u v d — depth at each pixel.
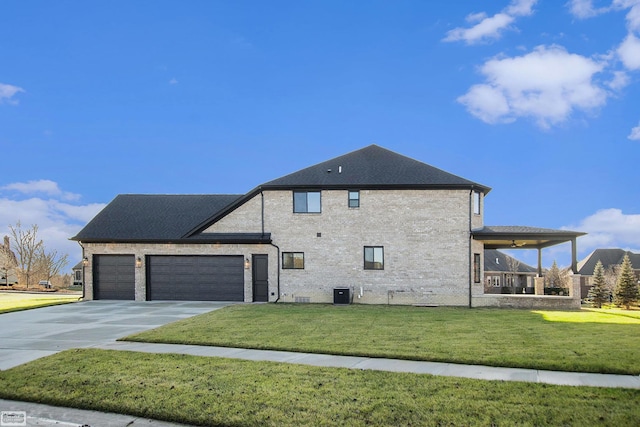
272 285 23.52
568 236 21.47
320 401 7.02
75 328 14.91
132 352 10.76
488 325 14.81
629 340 11.69
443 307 21.41
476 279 23.00
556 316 17.58
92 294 24.75
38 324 15.96
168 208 27.47
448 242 22.50
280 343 11.66
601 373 8.58
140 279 24.31
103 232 25.25
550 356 9.70
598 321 15.88
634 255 54.12
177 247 24.30
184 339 12.39
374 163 24.97
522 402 6.79
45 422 6.74
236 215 24.14
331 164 25.19
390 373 8.58
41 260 47.22
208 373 8.68
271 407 6.83
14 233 46.78
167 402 7.16
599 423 5.95
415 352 10.34
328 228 23.31
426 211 22.70
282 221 23.67
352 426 6.11
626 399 6.86
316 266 23.28
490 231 22.48
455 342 11.59
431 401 6.90
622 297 28.36
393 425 6.09
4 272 52.00
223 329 14.08
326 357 10.21
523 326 14.54
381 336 12.66
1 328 15.06
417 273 22.56
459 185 22.47
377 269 22.86
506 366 9.16
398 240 22.80
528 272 48.28
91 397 7.50
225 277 24.06
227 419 6.49
